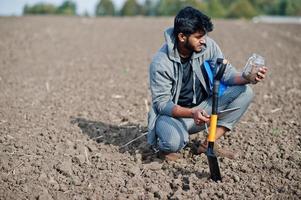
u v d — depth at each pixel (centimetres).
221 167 623
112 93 1028
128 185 572
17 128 768
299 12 4538
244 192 556
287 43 1778
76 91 1043
